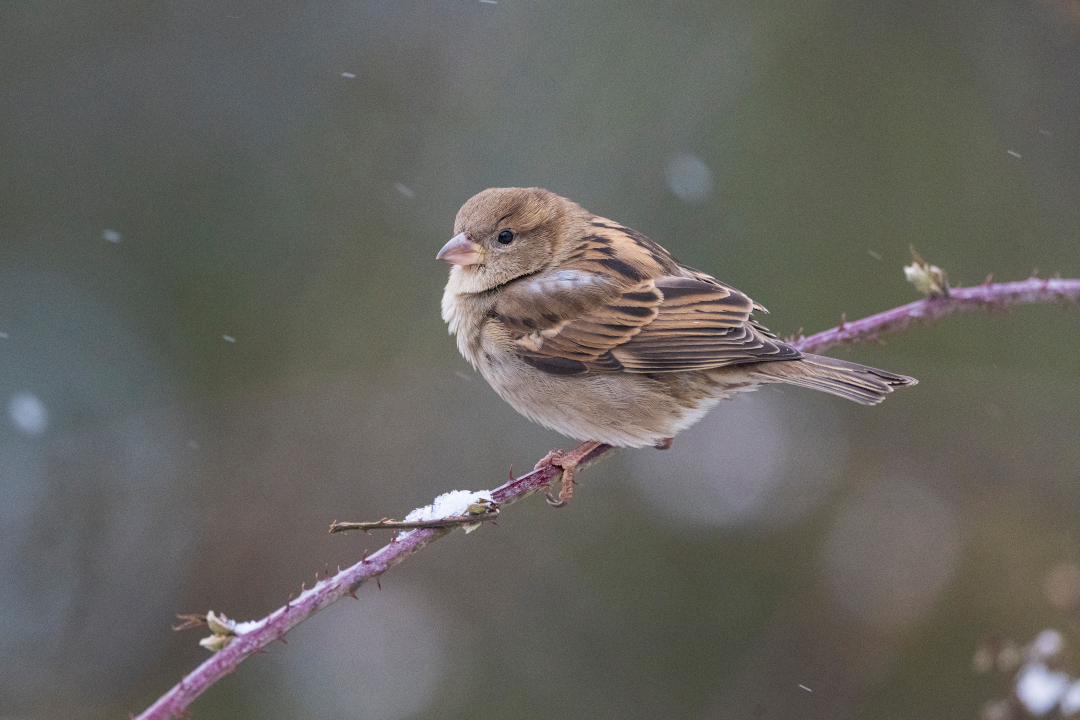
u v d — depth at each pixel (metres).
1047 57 12.83
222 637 5.75
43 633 12.85
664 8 13.29
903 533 12.50
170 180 13.57
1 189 13.40
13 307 13.30
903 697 11.80
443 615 12.62
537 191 8.99
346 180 13.49
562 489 8.02
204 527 13.11
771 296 12.35
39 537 13.12
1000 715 8.30
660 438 8.53
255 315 13.35
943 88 12.87
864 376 7.75
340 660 12.44
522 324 8.48
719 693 12.08
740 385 8.22
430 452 13.07
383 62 13.80
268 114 13.73
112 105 13.66
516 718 12.09
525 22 13.60
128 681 12.77
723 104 12.87
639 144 12.87
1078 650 11.37
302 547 12.96
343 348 13.27
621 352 8.23
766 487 13.01
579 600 12.59
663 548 12.80
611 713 12.08
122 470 13.22
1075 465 12.52
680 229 12.56
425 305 13.27
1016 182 12.59
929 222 12.54
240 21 13.93
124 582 13.00
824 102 12.87
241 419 13.27
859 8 13.00
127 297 13.44
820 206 12.57
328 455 13.06
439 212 13.29
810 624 12.22
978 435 12.83
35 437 13.16
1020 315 12.66
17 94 13.60
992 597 11.99
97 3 13.88
